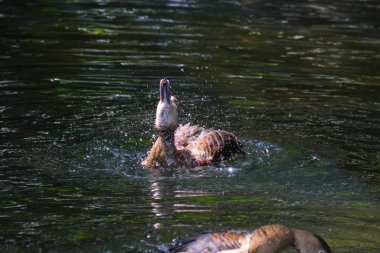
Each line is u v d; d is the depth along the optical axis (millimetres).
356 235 17422
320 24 45719
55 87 30891
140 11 46562
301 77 33812
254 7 50062
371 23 46625
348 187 21484
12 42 38000
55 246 16438
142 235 17094
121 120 27406
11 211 18891
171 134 23469
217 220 18234
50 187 20984
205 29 42594
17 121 26703
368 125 27578
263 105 29656
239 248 15047
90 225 17797
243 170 23062
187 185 21500
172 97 24078
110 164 23328
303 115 28531
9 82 31312
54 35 39750
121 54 36219
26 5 47062
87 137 25484
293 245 14820
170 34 40781
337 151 24812
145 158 24062
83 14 45062
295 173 22750
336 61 37031
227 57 36656
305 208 19438
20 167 22562
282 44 40125
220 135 24594
